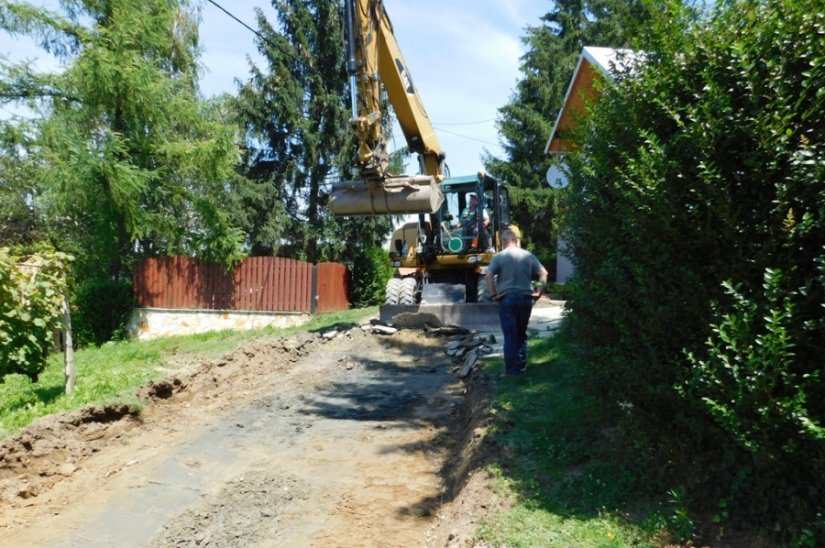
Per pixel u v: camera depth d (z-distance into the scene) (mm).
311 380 9141
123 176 15086
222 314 17219
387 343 11297
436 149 12484
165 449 6195
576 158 4520
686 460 3600
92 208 15500
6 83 15562
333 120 25312
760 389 2816
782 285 2961
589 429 4863
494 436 5176
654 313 3406
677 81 3549
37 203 17141
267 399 8125
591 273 4168
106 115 16812
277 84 24750
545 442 4875
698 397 3264
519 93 33500
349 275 21266
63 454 5938
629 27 4188
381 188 10477
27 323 6945
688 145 3350
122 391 7328
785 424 2828
